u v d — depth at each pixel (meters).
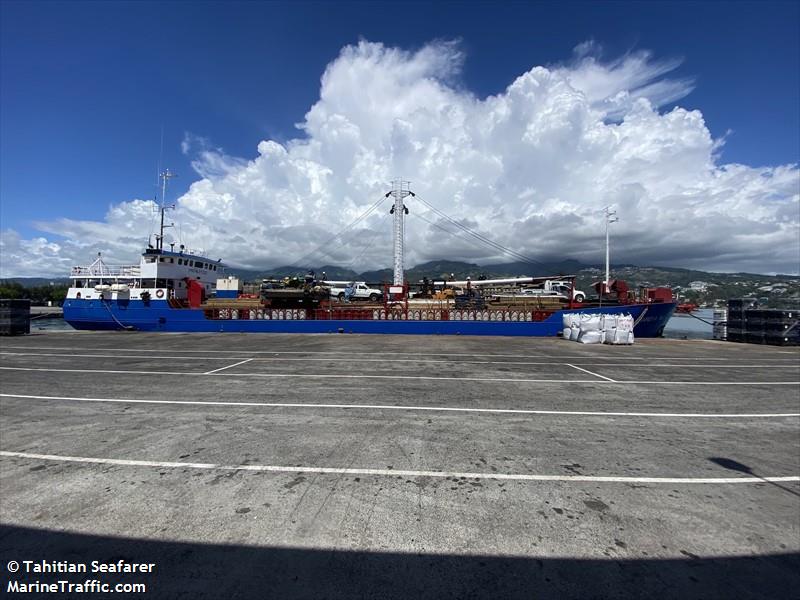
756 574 2.60
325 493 3.62
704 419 6.23
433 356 13.57
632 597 2.37
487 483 3.85
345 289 32.78
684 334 31.05
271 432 5.37
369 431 5.42
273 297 25.06
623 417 6.27
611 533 3.03
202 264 29.28
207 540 2.91
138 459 4.42
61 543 2.89
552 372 10.52
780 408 6.98
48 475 4.02
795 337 18.11
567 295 28.25
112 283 26.61
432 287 29.08
